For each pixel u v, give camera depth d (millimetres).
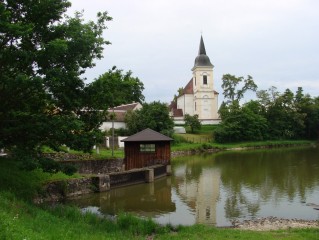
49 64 15680
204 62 95875
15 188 18156
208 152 68188
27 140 16406
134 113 61750
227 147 75188
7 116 16703
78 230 12211
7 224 9367
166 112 64250
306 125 96000
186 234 14258
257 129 85188
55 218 13336
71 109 16828
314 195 24594
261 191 26328
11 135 16453
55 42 14422
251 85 107375
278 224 17391
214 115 95938
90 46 16172
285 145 83000
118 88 17219
